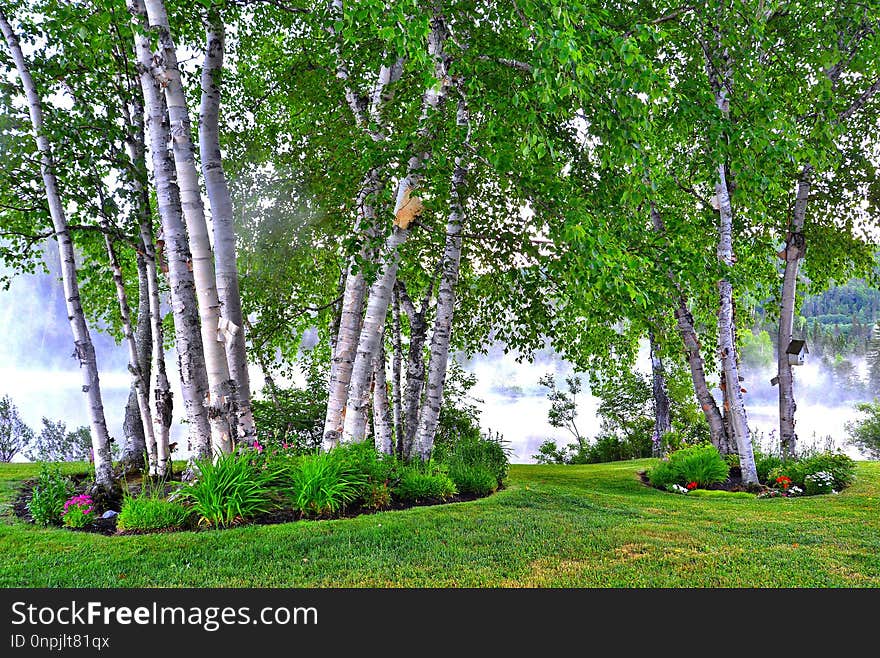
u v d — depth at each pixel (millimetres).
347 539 5012
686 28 7809
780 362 11477
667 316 10336
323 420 11094
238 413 6508
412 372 9633
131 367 8516
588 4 5199
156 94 6062
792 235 11289
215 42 6555
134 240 8367
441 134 5445
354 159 6230
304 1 8359
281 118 10047
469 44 5902
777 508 7254
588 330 9898
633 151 4793
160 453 7996
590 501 7527
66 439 23750
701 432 19500
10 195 8398
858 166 11078
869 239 11859
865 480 9586
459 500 7375
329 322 12016
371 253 6887
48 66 7508
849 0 7941
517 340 10031
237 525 5445
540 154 4418
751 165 5680
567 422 22938
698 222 9023
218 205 6594
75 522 5562
